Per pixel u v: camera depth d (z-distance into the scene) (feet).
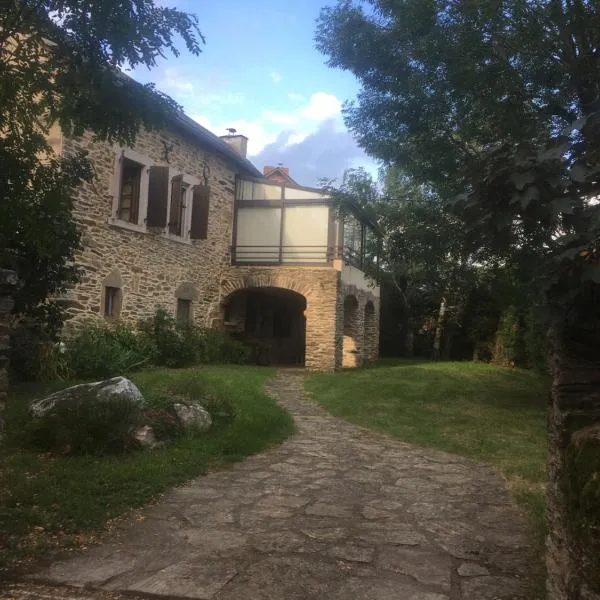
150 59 14.93
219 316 55.31
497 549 12.95
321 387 40.57
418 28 26.86
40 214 18.92
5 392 13.08
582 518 7.00
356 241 62.23
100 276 39.75
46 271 27.91
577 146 8.09
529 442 25.21
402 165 34.55
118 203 41.24
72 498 15.07
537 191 7.62
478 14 23.88
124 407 20.30
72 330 37.29
